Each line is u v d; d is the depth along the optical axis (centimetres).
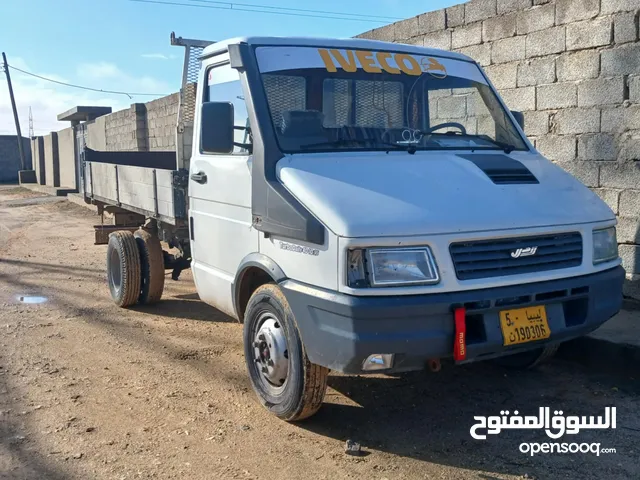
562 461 413
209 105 474
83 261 1140
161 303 821
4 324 730
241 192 494
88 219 1836
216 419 480
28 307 809
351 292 380
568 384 538
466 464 411
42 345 655
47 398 521
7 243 1388
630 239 677
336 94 500
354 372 390
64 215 1972
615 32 672
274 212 435
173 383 551
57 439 452
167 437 453
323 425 466
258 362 481
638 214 668
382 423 469
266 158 453
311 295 402
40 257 1190
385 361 386
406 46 558
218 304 555
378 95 513
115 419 483
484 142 529
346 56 518
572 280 428
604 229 458
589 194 477
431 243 387
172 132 1753
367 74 515
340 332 386
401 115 517
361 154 471
